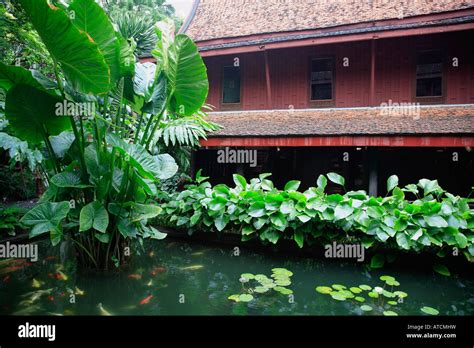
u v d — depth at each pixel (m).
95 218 3.47
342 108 8.96
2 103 4.50
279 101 9.96
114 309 3.06
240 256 4.60
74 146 3.84
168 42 3.93
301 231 4.34
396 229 3.81
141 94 3.88
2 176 8.61
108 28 3.29
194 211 5.16
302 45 8.32
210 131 7.61
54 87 3.39
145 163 3.62
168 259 4.51
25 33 5.03
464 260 3.88
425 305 3.17
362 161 9.90
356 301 3.21
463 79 8.25
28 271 3.95
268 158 10.62
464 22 7.03
